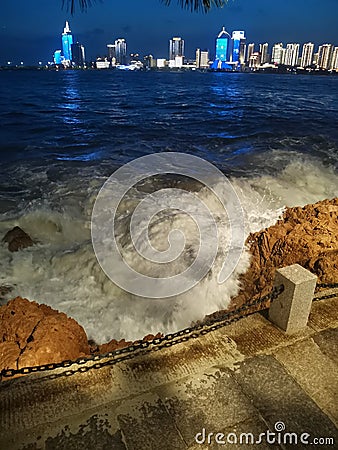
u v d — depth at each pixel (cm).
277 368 342
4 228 800
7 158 1548
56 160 1500
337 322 405
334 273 554
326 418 297
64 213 870
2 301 566
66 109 3656
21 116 3052
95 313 557
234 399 309
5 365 339
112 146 1836
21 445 266
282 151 1656
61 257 677
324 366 347
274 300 388
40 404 295
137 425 284
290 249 612
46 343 354
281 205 914
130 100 4803
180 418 291
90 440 271
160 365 339
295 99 5291
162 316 554
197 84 9612
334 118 3072
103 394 307
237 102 4681
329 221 666
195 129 2450
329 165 1391
